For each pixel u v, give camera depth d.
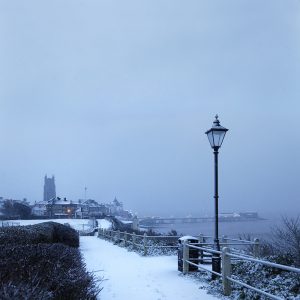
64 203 114.19
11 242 12.29
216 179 12.93
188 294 9.98
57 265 8.15
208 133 13.01
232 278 9.81
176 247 20.83
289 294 8.40
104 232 40.44
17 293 5.31
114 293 10.29
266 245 16.55
